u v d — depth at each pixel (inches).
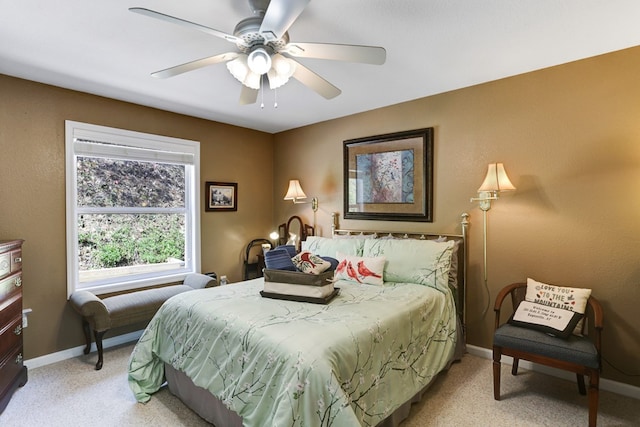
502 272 110.0
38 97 109.1
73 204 117.0
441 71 102.7
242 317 75.8
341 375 60.5
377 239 126.0
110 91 118.0
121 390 93.6
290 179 176.6
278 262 95.1
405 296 93.1
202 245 154.9
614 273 91.2
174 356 85.5
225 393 69.2
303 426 55.0
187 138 148.6
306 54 69.7
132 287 131.8
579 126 95.7
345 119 151.6
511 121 107.2
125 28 77.0
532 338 82.5
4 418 80.8
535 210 103.5
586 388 92.4
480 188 105.0
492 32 79.9
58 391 93.0
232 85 112.7
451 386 94.0
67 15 71.6
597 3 68.6
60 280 114.0
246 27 63.3
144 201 139.9
